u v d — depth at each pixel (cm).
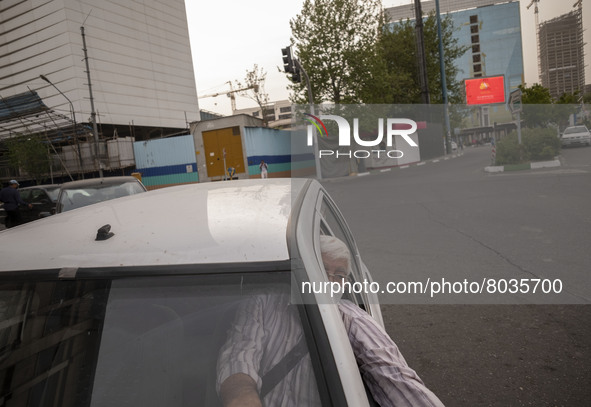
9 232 131
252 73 3609
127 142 2561
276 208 113
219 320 90
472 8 9256
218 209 118
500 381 229
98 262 99
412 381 99
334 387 79
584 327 261
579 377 223
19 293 98
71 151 2675
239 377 83
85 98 3203
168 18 4156
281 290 89
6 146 2673
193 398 88
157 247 100
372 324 109
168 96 4097
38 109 2717
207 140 2459
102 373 91
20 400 92
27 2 3203
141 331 92
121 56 3572
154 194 158
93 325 94
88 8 3294
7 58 3359
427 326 290
